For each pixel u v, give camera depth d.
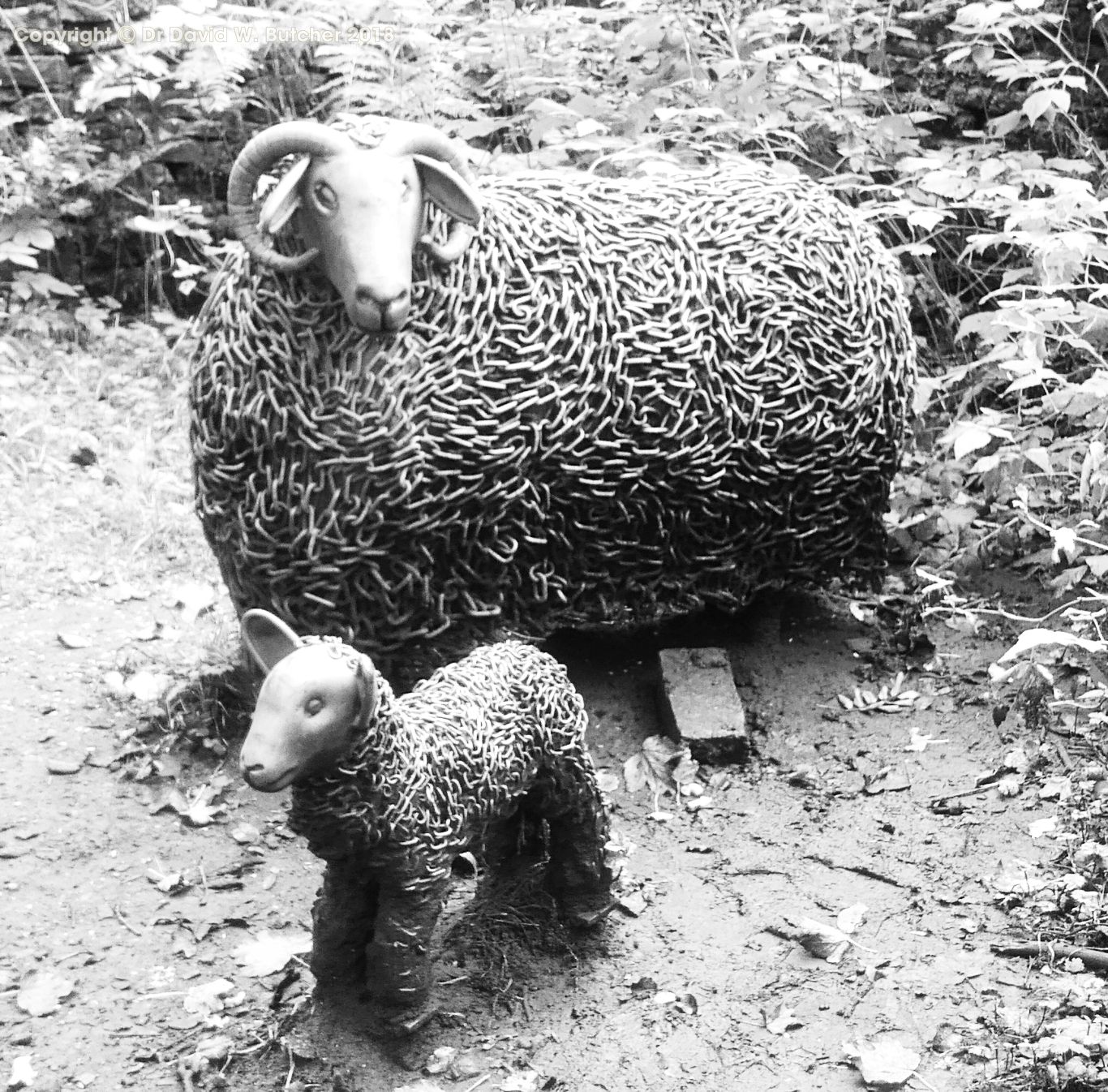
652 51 5.64
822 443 4.35
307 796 3.43
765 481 4.34
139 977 3.79
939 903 3.87
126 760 4.25
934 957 3.75
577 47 5.71
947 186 4.98
